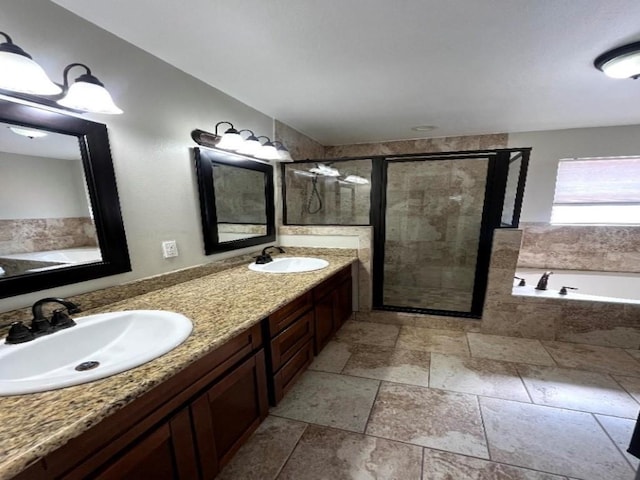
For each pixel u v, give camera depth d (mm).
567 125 3154
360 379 2006
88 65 1280
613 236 3359
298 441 1495
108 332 1183
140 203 1534
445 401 1772
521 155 2391
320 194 3178
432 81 1981
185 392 987
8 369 890
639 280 3221
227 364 1196
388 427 1575
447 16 1284
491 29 1384
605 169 3318
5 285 1042
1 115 1011
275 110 2543
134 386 767
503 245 2469
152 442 868
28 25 1079
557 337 2479
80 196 1265
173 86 1703
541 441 1468
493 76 1903
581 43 1498
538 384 1917
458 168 3361
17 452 556
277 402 1587
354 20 1312
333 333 2389
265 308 1343
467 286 3453
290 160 2775
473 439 1487
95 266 1324
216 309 1333
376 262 2951
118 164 1418
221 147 1980
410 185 3510
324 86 2041
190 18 1274
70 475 677
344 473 1316
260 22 1312
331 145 4094
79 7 1185
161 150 1642
